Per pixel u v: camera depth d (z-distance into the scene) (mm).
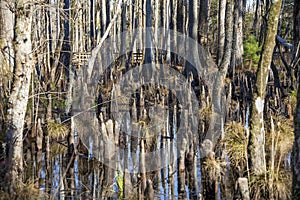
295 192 4777
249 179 7293
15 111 7086
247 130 8820
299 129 4770
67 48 18203
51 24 20016
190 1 18828
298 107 4793
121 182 7977
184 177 8344
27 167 8555
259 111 7406
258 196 7125
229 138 9055
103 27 23266
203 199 7551
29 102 11312
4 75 8914
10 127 7043
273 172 7281
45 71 16359
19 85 7133
